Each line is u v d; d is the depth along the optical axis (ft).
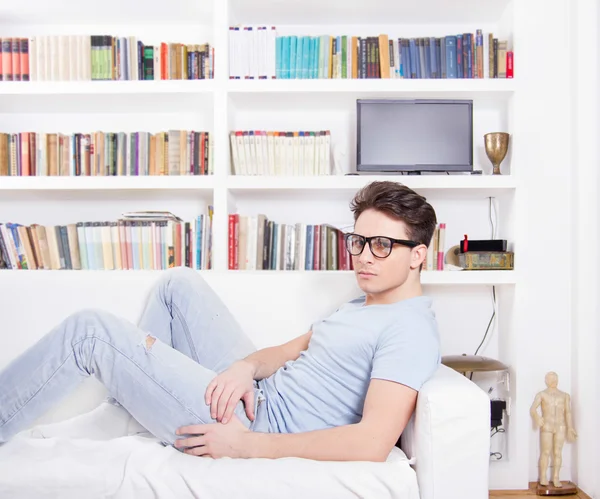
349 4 8.76
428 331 4.83
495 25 9.40
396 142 8.70
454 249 9.02
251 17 9.24
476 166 9.37
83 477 4.17
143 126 9.54
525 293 8.33
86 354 4.58
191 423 4.55
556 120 8.36
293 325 7.11
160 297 5.78
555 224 8.33
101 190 8.82
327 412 4.96
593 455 7.80
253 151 8.65
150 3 8.77
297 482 4.06
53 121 9.53
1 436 4.53
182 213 9.55
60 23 9.48
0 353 7.15
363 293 7.09
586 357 7.98
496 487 8.21
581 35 8.10
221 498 4.04
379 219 5.20
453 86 8.44
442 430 4.30
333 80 8.48
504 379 8.59
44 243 8.79
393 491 4.08
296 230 8.74
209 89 8.52
